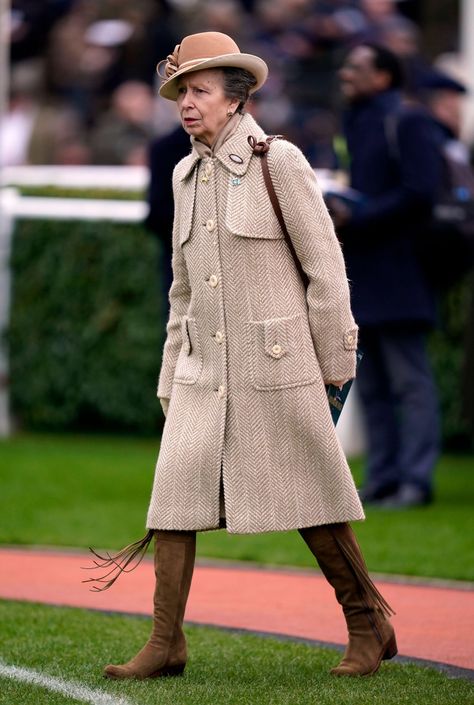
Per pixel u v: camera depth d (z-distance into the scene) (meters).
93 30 50.22
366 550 24.75
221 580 22.66
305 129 43.41
